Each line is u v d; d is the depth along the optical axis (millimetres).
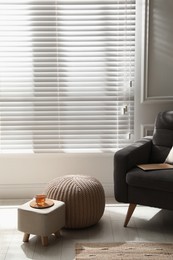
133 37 3641
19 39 3617
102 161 3801
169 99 3707
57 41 3623
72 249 2785
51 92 3693
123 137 3773
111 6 3592
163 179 2877
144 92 3693
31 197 3822
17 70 3660
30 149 3775
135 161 3164
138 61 3682
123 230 3080
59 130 3734
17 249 2791
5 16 3596
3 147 3764
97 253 2701
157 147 3420
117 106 3727
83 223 3043
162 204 2939
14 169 3797
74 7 3582
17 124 3727
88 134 3750
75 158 3791
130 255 2668
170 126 3404
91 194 3041
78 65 3654
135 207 3199
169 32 3615
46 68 3660
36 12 3584
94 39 3625
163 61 3658
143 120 3768
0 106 3705
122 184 3066
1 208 3545
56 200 3016
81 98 3699
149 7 3572
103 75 3678
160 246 2801
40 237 2971
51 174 3812
